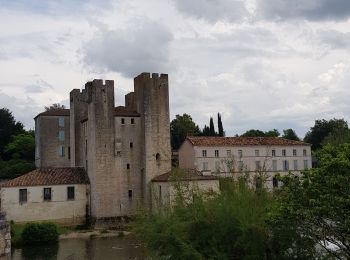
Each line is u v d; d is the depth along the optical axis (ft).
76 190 212.23
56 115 330.75
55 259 143.23
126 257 143.64
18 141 364.58
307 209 72.95
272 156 299.79
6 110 392.06
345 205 67.62
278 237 83.46
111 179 212.84
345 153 72.49
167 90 224.94
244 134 452.76
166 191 196.24
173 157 347.36
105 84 217.15
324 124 431.84
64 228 201.46
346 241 76.18
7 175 298.76
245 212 87.81
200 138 293.43
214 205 92.58
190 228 91.15
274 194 93.30
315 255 82.58
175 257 88.28
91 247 162.71
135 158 219.61
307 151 311.27
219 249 88.22
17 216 198.29
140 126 222.69
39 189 203.92
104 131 214.48
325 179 70.08
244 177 99.76
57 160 326.85
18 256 148.46
